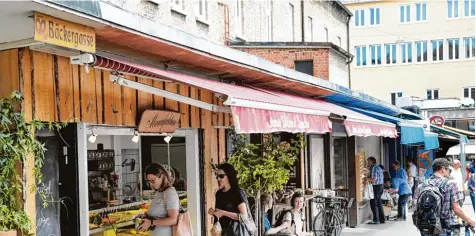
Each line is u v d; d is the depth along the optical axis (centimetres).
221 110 647
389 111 1848
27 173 526
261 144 975
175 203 661
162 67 742
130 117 688
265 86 1036
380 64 4909
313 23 2578
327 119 834
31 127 520
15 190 518
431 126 2086
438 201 838
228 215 747
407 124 1466
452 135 2420
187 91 816
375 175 1602
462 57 4734
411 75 4844
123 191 930
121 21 516
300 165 1211
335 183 1467
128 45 612
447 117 3569
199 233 848
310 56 1886
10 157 492
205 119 867
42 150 523
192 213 848
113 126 668
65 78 581
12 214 488
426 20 4800
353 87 4969
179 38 623
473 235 889
